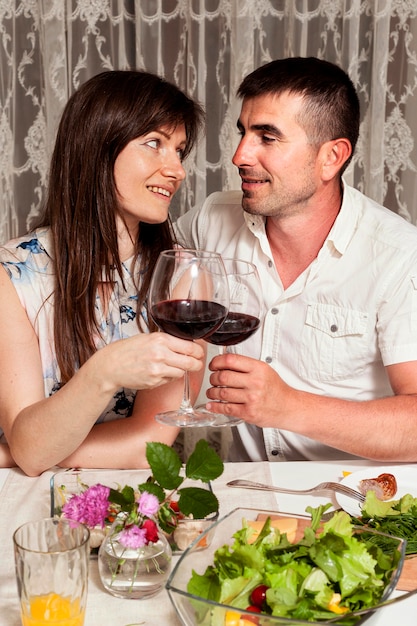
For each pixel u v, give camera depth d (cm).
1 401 154
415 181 275
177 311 125
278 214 177
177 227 211
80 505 109
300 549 102
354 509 130
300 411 148
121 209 164
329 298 181
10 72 266
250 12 256
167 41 267
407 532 122
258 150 173
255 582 98
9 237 275
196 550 101
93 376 133
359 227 179
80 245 162
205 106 268
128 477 133
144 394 163
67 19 264
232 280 138
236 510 110
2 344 156
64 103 265
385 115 272
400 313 172
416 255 173
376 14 259
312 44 267
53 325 165
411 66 267
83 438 143
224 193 205
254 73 175
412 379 170
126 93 157
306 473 149
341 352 182
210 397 144
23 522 129
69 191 162
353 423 151
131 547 107
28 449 143
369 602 96
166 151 161
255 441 194
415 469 148
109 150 158
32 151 272
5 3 261
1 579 113
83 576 97
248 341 191
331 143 173
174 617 105
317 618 93
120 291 171
